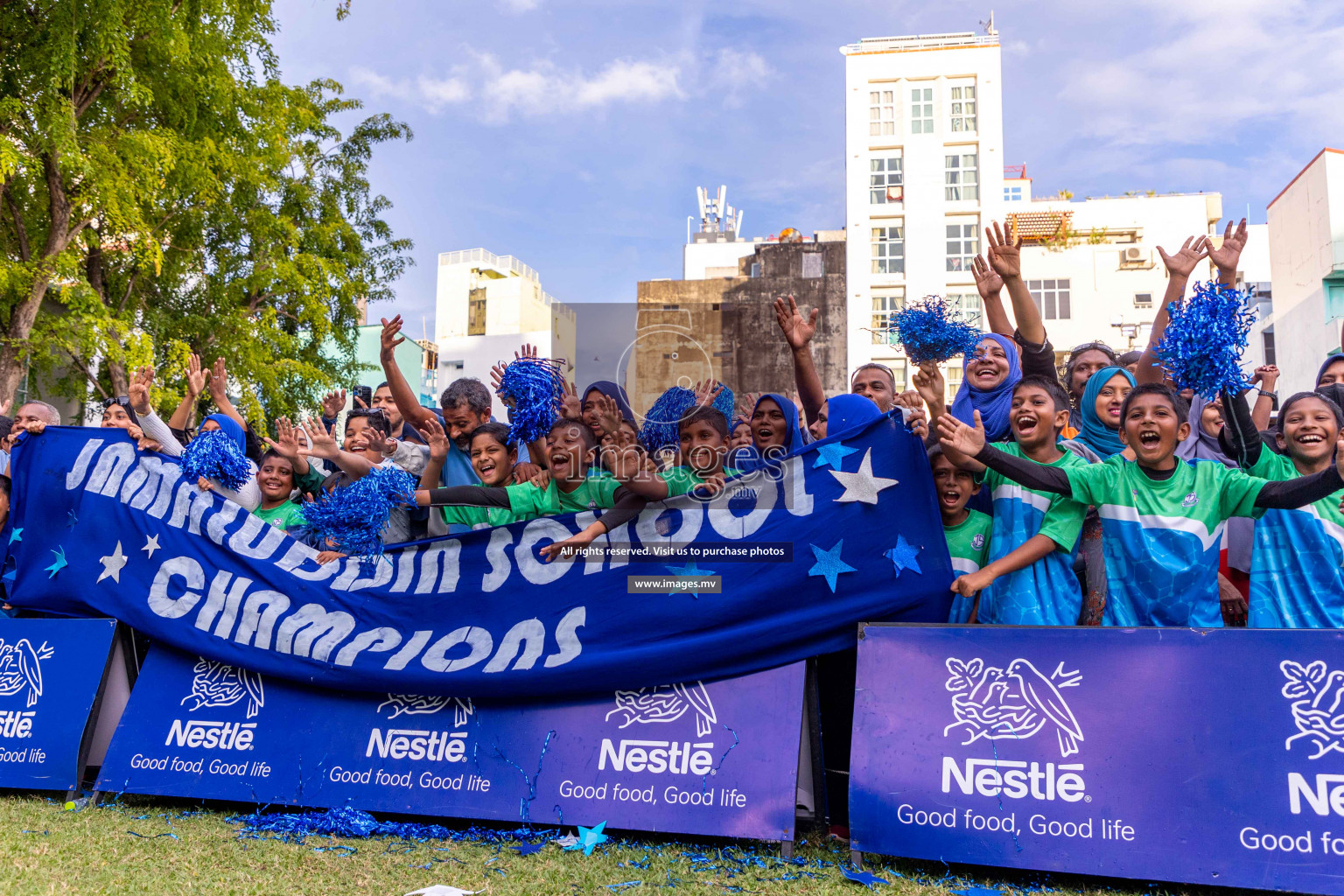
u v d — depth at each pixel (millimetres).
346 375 18453
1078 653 3182
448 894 2805
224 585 4258
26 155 11859
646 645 3654
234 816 3727
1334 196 21953
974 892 2855
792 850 3221
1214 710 2992
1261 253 32062
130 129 13094
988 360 4246
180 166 13602
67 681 4230
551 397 3920
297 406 16797
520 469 4383
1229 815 2857
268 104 16016
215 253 16719
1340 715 2887
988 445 3373
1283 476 3664
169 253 15523
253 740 3945
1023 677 3207
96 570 4492
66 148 11508
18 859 3121
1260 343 25500
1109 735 3045
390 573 4125
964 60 32375
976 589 3359
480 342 36375
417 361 31703
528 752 3631
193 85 13836
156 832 3479
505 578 3961
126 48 12125
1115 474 3400
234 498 4664
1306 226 22875
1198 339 3248
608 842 3352
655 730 3559
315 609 4117
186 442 5539
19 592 4617
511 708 3756
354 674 3896
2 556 4918
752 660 3592
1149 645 3129
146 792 3904
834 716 3795
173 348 13570
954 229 31719
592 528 3846
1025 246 30891
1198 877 2805
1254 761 2900
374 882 2939
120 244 14336
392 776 3707
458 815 3547
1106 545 3400
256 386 16047
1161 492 3342
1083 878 2994
